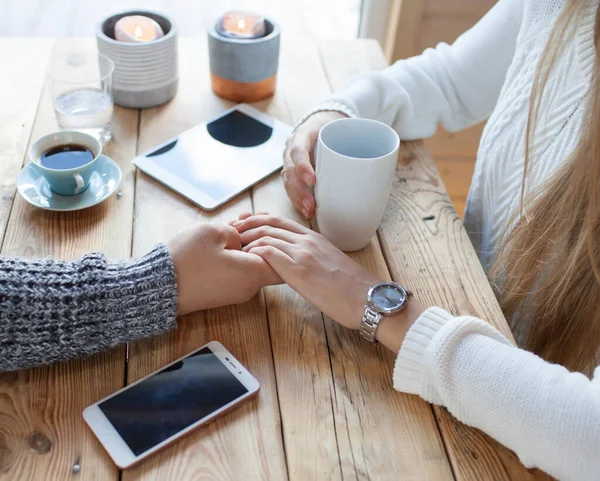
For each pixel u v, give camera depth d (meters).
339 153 0.89
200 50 1.35
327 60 1.36
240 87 1.19
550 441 0.64
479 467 0.67
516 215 0.96
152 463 0.64
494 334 0.75
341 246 0.92
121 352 0.76
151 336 0.77
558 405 0.65
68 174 0.90
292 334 0.79
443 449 0.68
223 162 1.04
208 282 0.79
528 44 1.03
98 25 1.13
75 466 0.63
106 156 1.04
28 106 1.13
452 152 2.04
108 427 0.66
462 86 1.19
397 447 0.68
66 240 0.88
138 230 0.91
